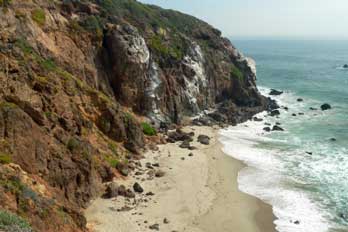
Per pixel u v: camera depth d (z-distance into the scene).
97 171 43.47
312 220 39.47
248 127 76.31
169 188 45.47
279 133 72.19
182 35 87.75
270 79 147.25
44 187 33.69
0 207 24.61
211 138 67.50
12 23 49.41
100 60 65.56
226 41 105.06
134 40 66.75
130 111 66.19
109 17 71.12
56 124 40.91
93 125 50.59
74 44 61.34
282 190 46.53
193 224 37.88
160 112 70.81
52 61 53.84
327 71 175.00
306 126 77.31
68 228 29.86
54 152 37.50
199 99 82.19
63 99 44.44
